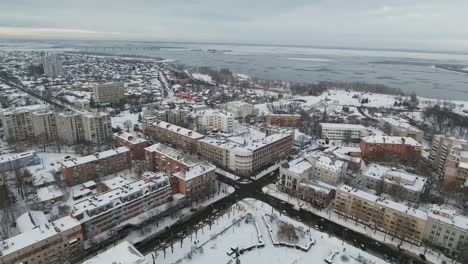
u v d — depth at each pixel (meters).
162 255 181.62
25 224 192.12
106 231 196.88
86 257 179.75
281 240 197.62
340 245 196.12
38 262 162.25
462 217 193.75
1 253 150.75
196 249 186.75
